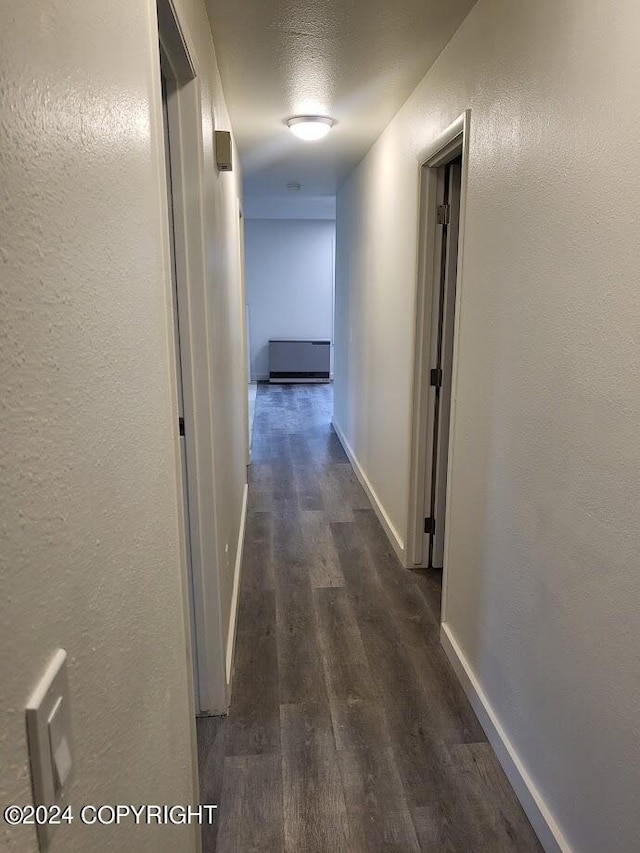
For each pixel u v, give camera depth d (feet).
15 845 1.42
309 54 7.52
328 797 5.52
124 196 2.50
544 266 4.81
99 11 2.17
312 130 10.48
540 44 4.78
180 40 4.38
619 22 3.72
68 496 1.80
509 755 5.65
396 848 5.01
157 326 3.15
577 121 4.25
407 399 9.76
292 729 6.39
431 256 9.01
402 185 9.84
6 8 1.40
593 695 4.21
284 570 10.11
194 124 5.32
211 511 6.15
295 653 7.77
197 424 5.90
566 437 4.51
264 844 5.05
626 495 3.78
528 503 5.20
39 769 1.55
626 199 3.70
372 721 6.51
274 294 28.40
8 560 1.40
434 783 5.68
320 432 19.69
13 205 1.43
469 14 6.40
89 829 1.95
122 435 2.41
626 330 3.74
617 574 3.89
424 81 8.32
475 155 6.32
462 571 7.06
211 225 6.57
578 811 4.44
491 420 6.02
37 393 1.57
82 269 1.94
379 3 6.19
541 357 4.90
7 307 1.39
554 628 4.77
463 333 6.81
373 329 12.73
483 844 5.05
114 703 2.25
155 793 2.89
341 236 17.88
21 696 1.46
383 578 9.82
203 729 6.39
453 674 7.31
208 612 6.34
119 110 2.43
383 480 11.88
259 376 29.17
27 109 1.51
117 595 2.31
